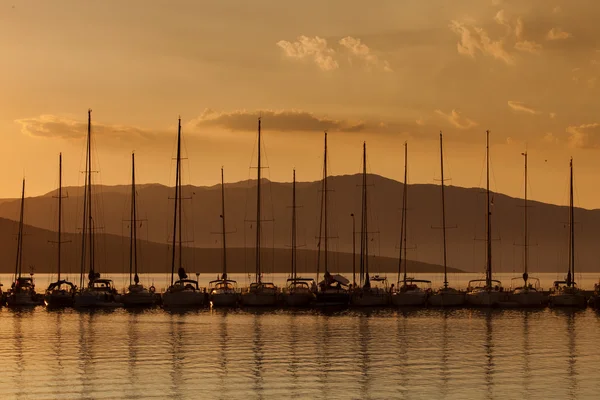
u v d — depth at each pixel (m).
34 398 114.56
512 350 158.88
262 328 198.25
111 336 181.75
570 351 157.88
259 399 113.56
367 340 174.00
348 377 128.88
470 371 134.25
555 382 124.81
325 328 198.62
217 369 136.25
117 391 118.69
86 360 146.38
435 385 122.44
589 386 121.81
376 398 113.88
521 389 119.56
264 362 143.50
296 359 147.00
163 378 128.25
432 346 164.62
